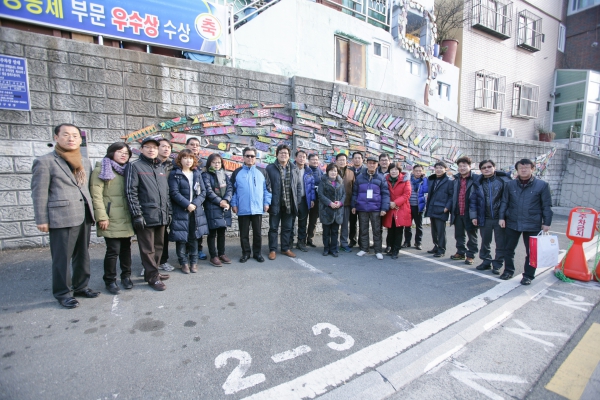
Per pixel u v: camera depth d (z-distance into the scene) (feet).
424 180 19.31
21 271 12.59
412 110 26.81
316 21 24.61
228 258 15.28
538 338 9.46
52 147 14.94
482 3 42.27
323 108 21.84
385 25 32.04
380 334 9.04
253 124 19.49
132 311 9.93
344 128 22.88
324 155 22.02
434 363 8.04
